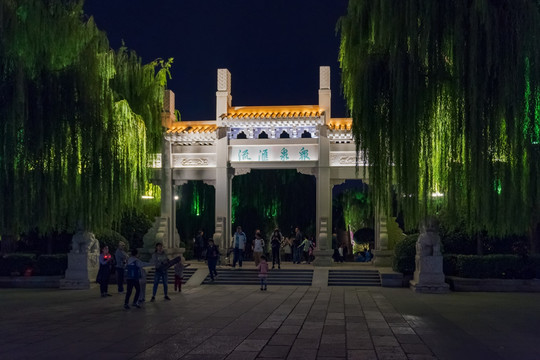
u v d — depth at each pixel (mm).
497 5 17109
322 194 26594
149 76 25547
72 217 21062
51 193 19375
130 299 18234
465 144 17250
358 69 18625
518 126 16922
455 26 16922
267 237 34312
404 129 17578
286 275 24062
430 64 17406
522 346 10375
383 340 10891
